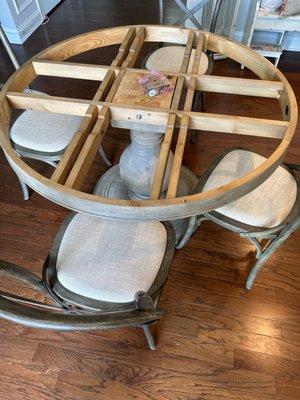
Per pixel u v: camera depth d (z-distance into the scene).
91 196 0.76
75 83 2.34
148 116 0.94
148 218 0.78
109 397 1.14
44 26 2.99
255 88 1.05
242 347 1.23
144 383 1.16
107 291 0.93
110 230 1.05
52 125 1.39
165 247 1.03
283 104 1.02
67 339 1.26
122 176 1.52
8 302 0.59
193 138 1.94
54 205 1.68
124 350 1.23
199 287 1.38
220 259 1.46
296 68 2.45
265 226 1.09
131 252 1.00
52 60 1.23
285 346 1.23
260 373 1.17
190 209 0.78
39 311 0.59
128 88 1.01
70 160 0.84
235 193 0.81
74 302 0.93
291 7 2.00
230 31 2.37
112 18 3.06
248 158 1.25
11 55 1.79
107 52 2.61
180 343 1.24
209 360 1.20
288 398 1.12
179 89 1.01
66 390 1.15
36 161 1.87
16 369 1.19
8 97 1.01
